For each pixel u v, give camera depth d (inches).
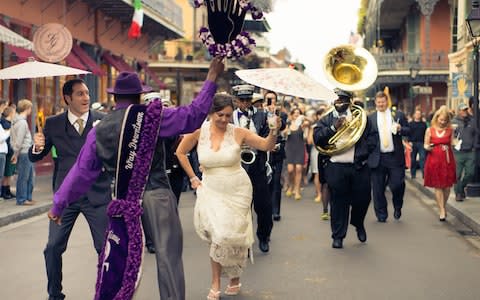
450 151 498.6
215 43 199.0
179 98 1884.8
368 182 383.9
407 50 1642.5
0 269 337.7
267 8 195.0
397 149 492.1
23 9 880.3
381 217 494.0
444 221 496.1
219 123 275.1
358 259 355.9
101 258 203.5
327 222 490.0
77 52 1027.3
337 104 378.9
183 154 285.6
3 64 818.8
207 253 376.2
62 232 259.0
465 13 1029.2
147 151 202.4
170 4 1414.9
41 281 311.4
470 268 335.3
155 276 322.7
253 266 339.9
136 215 201.9
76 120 262.5
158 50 1775.3
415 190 725.9
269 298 278.5
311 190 723.4
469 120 575.2
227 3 197.5
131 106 204.4
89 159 206.1
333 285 299.7
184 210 563.5
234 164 277.9
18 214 512.7
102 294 199.8
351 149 378.6
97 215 255.6
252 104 411.8
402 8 1642.5
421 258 359.3
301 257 361.7
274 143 272.5
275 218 498.6
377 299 276.2
